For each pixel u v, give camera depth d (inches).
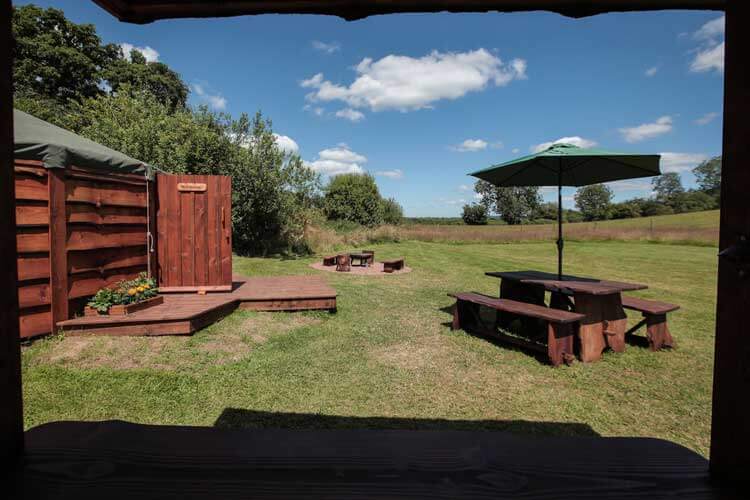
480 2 53.4
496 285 334.6
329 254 531.8
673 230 922.1
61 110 697.0
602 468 34.9
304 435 40.9
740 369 28.8
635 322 223.1
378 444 39.4
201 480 32.8
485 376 141.2
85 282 171.6
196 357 146.9
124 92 454.9
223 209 226.5
